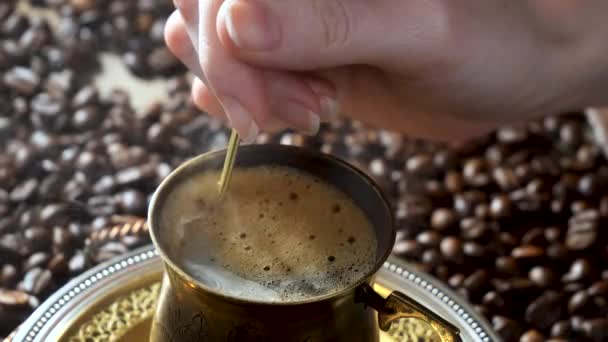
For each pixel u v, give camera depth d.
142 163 0.52
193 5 0.37
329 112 0.39
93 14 0.61
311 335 0.34
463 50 0.40
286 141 0.54
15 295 0.45
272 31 0.35
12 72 0.56
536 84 0.44
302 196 0.36
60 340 0.38
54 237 0.47
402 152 0.54
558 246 0.49
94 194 0.50
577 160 0.54
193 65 0.39
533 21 0.42
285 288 0.34
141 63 0.58
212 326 0.34
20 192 0.50
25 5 0.62
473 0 0.40
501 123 0.46
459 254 0.49
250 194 0.36
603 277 0.48
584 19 0.43
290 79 0.37
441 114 0.45
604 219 0.51
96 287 0.40
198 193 0.36
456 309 0.40
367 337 0.35
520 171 0.53
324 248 0.35
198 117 0.55
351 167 0.36
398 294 0.34
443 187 0.53
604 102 0.47
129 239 0.47
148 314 0.40
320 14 0.35
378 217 0.35
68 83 0.56
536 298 0.47
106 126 0.54
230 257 0.35
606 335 0.46
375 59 0.38
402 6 0.38
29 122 0.55
